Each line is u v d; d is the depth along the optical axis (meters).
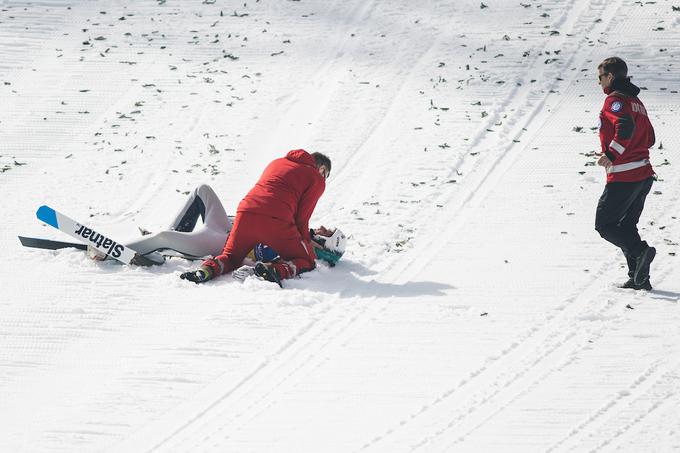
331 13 58.50
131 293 30.62
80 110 48.03
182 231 34.19
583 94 47.62
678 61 50.06
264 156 43.34
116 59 53.19
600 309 28.75
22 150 44.16
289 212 32.06
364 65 52.06
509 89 48.56
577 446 21.42
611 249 33.38
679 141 42.09
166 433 22.80
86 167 42.69
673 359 25.38
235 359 26.31
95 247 32.47
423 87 49.34
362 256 33.78
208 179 41.19
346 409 23.59
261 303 29.83
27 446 22.31
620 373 24.75
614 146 28.88
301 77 51.00
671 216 35.59
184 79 50.97
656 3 56.88
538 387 24.25
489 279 31.39
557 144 42.84
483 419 22.83
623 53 51.34
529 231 35.16
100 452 22.08
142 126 46.41
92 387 25.02
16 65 52.59
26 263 32.81
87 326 28.34
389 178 40.72
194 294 30.62
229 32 56.19
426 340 27.16
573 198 37.72
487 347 26.59
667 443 21.34
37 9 59.38
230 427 22.98
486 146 43.09
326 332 27.89
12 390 24.95
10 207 38.72
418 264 33.03
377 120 46.28
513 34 54.53
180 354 26.62
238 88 49.91
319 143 44.31
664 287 30.23
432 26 56.25
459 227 35.91
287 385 24.91
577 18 55.78
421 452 21.48
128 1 60.38
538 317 28.39
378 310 29.31
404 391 24.38
